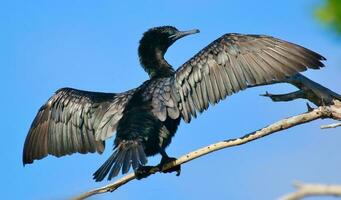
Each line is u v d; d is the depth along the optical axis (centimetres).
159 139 1148
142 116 1152
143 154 1082
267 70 1085
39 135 1327
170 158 1131
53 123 1316
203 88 1142
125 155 1088
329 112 1077
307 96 1182
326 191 513
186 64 1173
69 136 1295
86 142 1277
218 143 1049
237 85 1112
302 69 1056
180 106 1161
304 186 518
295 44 1089
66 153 1301
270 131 1049
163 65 1321
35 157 1325
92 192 1051
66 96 1315
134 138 1122
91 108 1270
